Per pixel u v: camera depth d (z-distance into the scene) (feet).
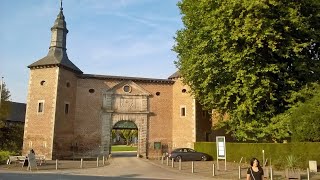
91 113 126.11
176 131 129.90
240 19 74.90
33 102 118.93
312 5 77.82
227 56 77.25
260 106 81.87
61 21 127.95
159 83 133.69
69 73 123.24
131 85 130.82
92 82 128.36
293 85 78.69
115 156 133.39
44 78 119.24
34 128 116.47
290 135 77.71
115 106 128.36
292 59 80.79
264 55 80.38
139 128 128.26
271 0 71.67
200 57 84.23
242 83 79.41
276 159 79.00
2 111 137.18
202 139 127.54
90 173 68.85
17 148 139.33
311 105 71.77
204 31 82.74
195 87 96.17
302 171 68.54
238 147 95.09
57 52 123.95
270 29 71.87
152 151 127.65
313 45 84.64
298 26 74.79
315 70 79.56
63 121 118.11
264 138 82.74
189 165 89.35
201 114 129.29
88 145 123.75
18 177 58.80
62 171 72.59
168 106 132.77
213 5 80.74
